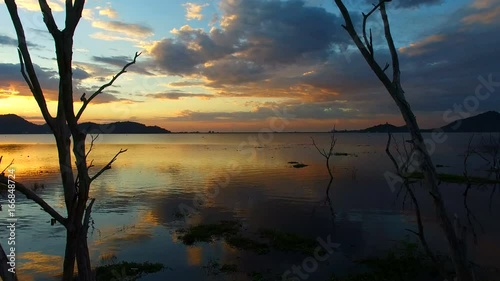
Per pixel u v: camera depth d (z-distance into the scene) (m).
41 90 1.90
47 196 30.09
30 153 82.88
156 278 13.67
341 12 2.88
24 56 1.86
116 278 13.38
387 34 3.03
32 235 19.28
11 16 1.87
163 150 104.19
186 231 20.36
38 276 13.88
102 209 26.66
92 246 17.77
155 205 28.17
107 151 94.19
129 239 18.95
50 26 1.81
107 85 2.13
